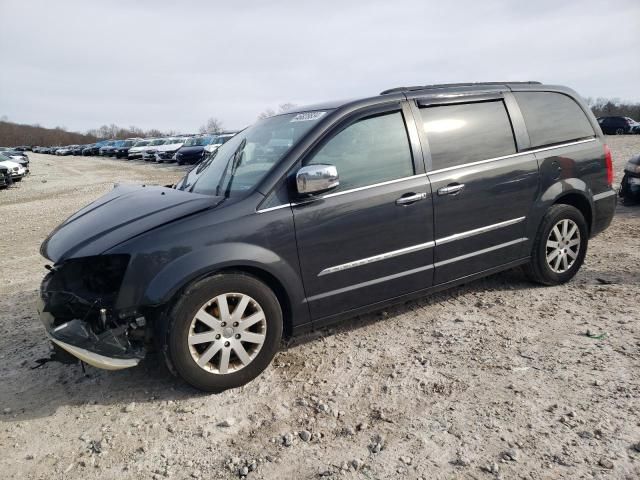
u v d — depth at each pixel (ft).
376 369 10.89
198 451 8.59
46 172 101.35
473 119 13.25
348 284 11.44
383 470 7.79
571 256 15.12
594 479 7.23
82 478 8.09
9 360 12.39
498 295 14.62
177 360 9.70
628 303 13.37
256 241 10.22
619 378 9.74
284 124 12.59
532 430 8.42
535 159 13.98
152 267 9.46
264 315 10.47
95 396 10.50
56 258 10.03
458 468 7.69
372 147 11.69
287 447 8.52
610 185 15.92
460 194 12.62
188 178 13.85
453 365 10.80
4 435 9.32
